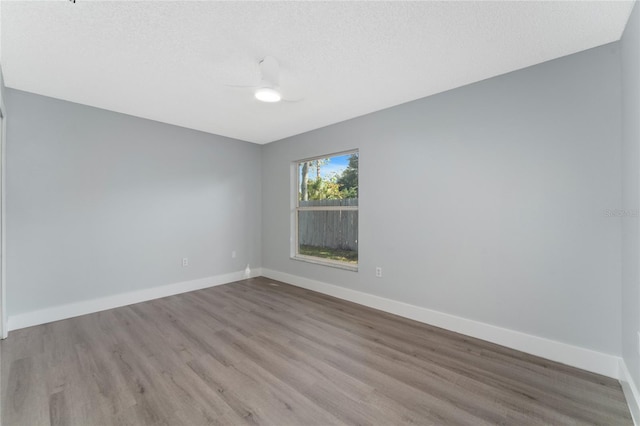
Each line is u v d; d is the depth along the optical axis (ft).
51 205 9.52
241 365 6.91
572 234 6.88
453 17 5.49
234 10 5.29
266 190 15.90
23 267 9.00
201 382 6.23
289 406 5.50
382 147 10.59
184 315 10.14
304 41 6.30
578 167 6.77
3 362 6.99
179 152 12.74
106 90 8.88
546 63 7.17
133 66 7.39
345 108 10.44
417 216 9.67
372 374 6.55
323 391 5.94
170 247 12.50
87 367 6.79
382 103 9.98
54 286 9.59
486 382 6.24
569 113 6.86
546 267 7.23
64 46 6.45
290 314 10.27
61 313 9.70
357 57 6.97
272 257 15.60
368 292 11.16
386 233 10.55
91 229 10.37
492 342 8.07
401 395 5.81
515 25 5.73
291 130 13.37
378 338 8.38
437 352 7.55
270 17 5.49
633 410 5.17
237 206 15.06
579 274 6.79
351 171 12.30
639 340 4.96
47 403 5.54
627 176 5.74
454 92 8.75
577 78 6.75
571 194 6.87
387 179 10.47
